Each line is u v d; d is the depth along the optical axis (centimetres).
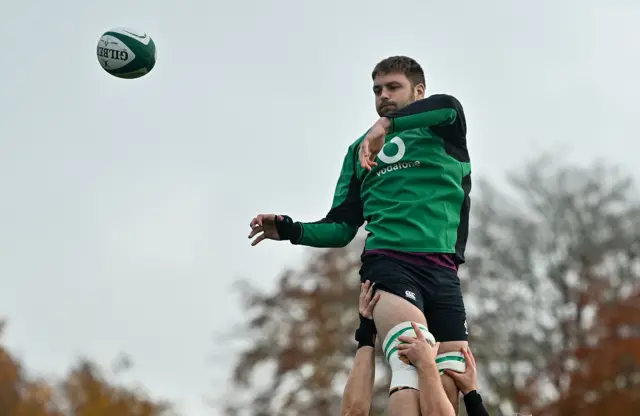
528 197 10775
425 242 2112
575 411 9475
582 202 10625
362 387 2111
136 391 11781
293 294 11312
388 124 2033
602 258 10412
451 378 2105
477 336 10225
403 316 2045
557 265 10506
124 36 2486
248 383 11006
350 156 2317
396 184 2158
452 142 2173
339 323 11156
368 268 2138
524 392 9738
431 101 2092
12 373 11631
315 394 10794
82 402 11500
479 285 10594
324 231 2270
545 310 10506
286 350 10919
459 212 2177
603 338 9912
